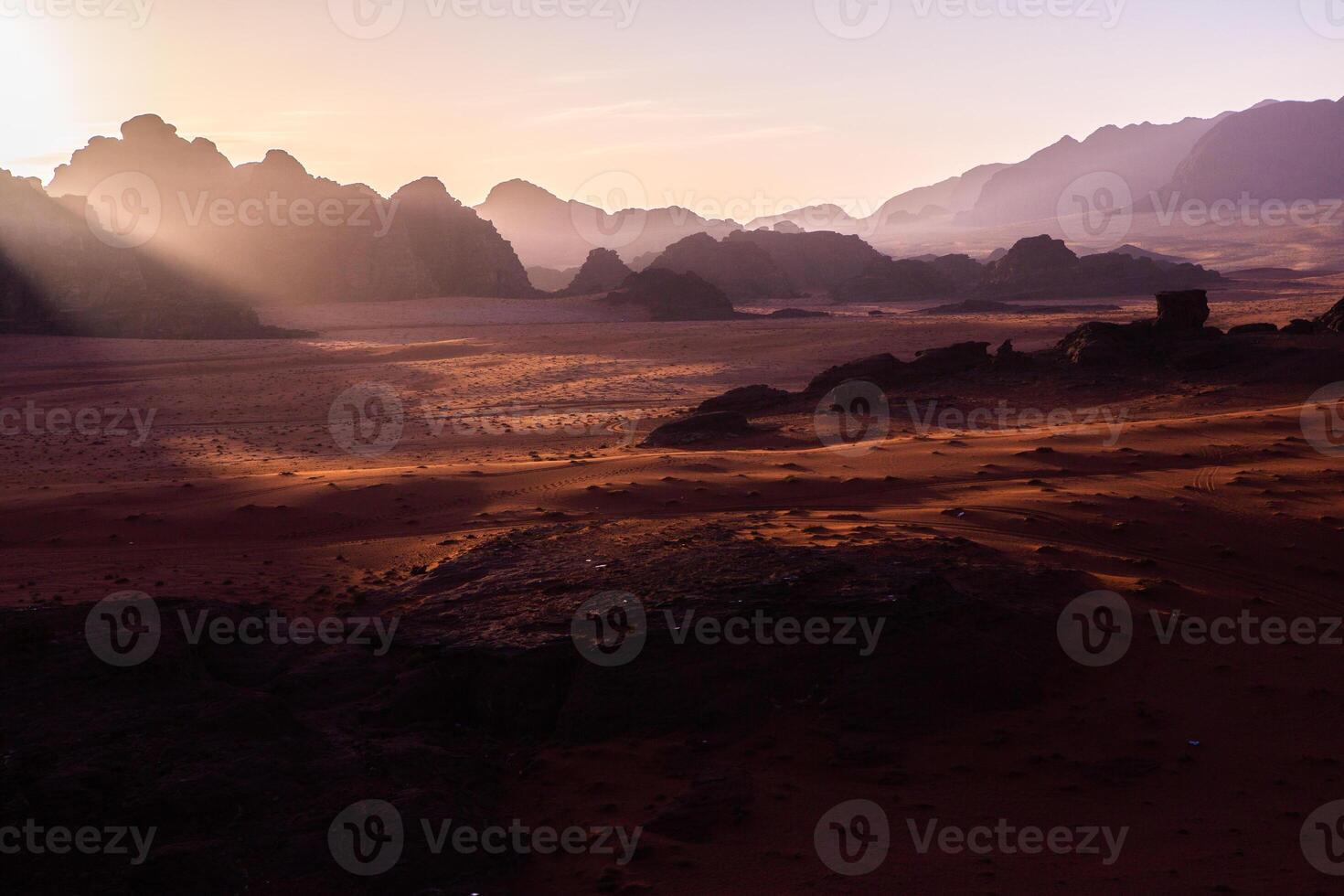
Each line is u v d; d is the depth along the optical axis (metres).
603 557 20.47
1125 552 22.11
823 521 24.33
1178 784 13.33
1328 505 25.20
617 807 12.96
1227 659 16.83
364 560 23.38
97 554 24.42
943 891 11.02
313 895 10.53
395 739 14.02
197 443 53.75
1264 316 121.31
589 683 15.43
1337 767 13.64
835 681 15.33
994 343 104.12
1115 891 10.98
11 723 11.90
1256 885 11.04
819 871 11.39
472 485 30.36
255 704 13.02
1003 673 15.59
